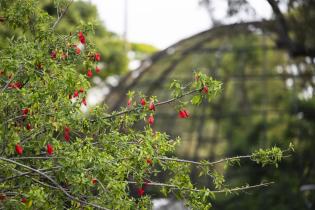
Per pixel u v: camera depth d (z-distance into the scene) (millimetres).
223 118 20641
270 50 21391
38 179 7273
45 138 6820
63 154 6875
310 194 19094
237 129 20312
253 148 18734
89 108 7480
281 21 16922
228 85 21109
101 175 6789
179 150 20344
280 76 21000
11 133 6715
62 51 7500
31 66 6871
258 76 21109
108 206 6848
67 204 7668
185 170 7742
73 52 7672
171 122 20828
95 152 6812
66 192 6664
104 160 6738
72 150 6945
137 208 7402
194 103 7445
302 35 17047
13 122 6801
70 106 6945
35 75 6922
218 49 21359
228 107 20781
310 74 20844
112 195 6852
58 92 6941
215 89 7359
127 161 7148
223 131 20406
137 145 7305
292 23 17125
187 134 20688
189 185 7633
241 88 21000
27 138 7074
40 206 6871
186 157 20391
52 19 8039
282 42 17750
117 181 6773
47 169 6844
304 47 17109
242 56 21266
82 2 16734
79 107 7070
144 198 7477
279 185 18719
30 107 6836
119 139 7285
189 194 7637
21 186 7066
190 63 21484
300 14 16922
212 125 20734
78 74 6930
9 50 7234
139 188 7477
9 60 6805
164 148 7492
